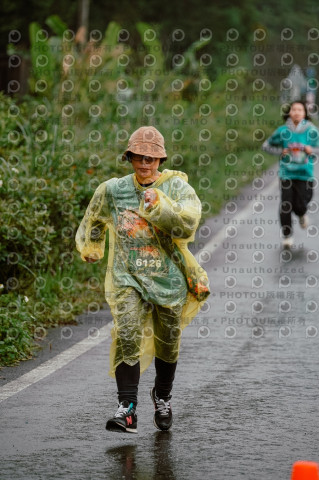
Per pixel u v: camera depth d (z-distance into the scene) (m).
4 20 42.91
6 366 11.25
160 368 8.93
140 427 9.02
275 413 9.48
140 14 47.62
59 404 9.72
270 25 55.22
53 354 11.83
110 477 7.65
